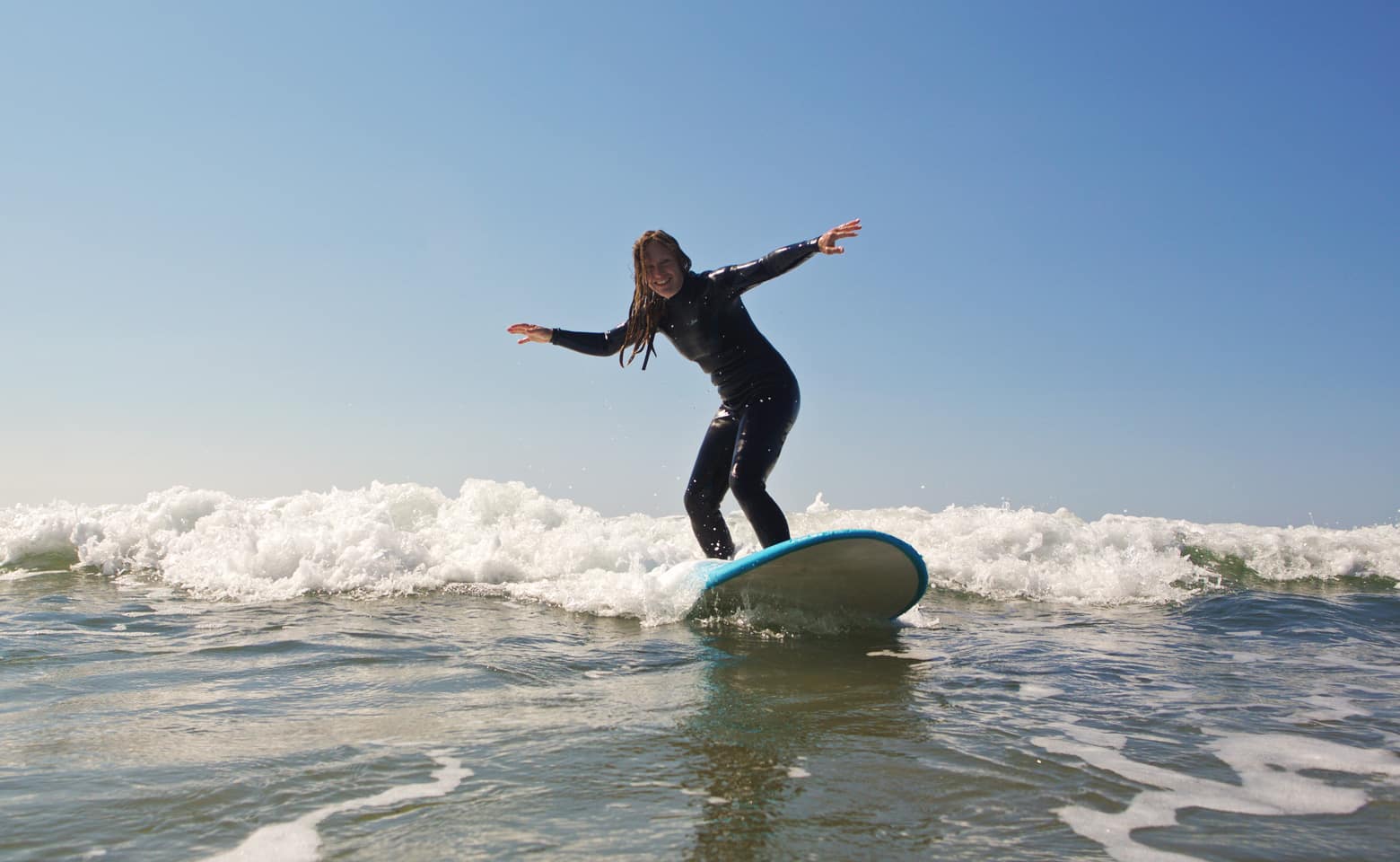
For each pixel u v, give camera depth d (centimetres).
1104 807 181
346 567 511
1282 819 176
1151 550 646
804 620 416
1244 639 396
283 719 237
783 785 190
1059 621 441
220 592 479
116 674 288
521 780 190
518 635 368
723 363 442
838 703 263
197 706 250
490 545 548
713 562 429
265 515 621
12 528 585
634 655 330
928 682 293
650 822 168
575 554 540
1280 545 651
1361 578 614
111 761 199
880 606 422
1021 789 190
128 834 159
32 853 151
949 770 202
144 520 601
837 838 162
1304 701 276
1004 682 297
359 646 336
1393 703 275
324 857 151
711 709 253
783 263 417
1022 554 625
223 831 161
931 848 159
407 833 161
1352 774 205
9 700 255
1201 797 188
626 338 458
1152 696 281
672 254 427
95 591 480
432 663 310
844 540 372
